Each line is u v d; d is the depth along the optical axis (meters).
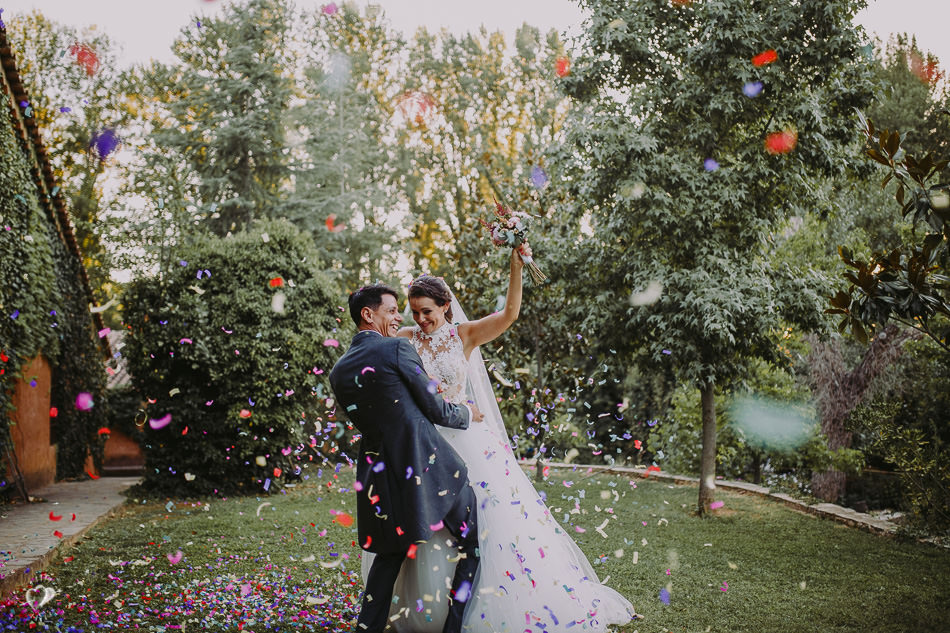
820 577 4.56
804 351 9.41
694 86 6.83
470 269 11.25
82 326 12.61
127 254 17.12
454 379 3.48
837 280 7.05
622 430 14.49
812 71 6.82
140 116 19.56
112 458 16.20
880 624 3.59
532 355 10.82
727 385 7.36
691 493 8.74
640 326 7.20
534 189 10.86
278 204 18.77
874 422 6.71
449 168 22.72
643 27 6.95
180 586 4.22
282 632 3.38
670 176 6.74
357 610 3.67
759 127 6.96
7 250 8.58
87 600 3.89
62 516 6.94
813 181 7.26
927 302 3.41
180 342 8.69
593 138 6.88
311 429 10.84
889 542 5.75
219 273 10.23
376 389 3.11
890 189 11.17
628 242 7.25
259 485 9.74
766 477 10.12
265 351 9.89
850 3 6.47
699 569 4.77
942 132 12.30
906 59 12.77
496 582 3.21
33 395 10.32
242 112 18.38
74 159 18.81
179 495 9.45
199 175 18.80
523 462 11.05
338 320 10.95
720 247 6.77
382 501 3.06
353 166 20.94
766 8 6.70
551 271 7.82
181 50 19.70
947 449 6.47
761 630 3.48
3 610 3.62
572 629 3.24
